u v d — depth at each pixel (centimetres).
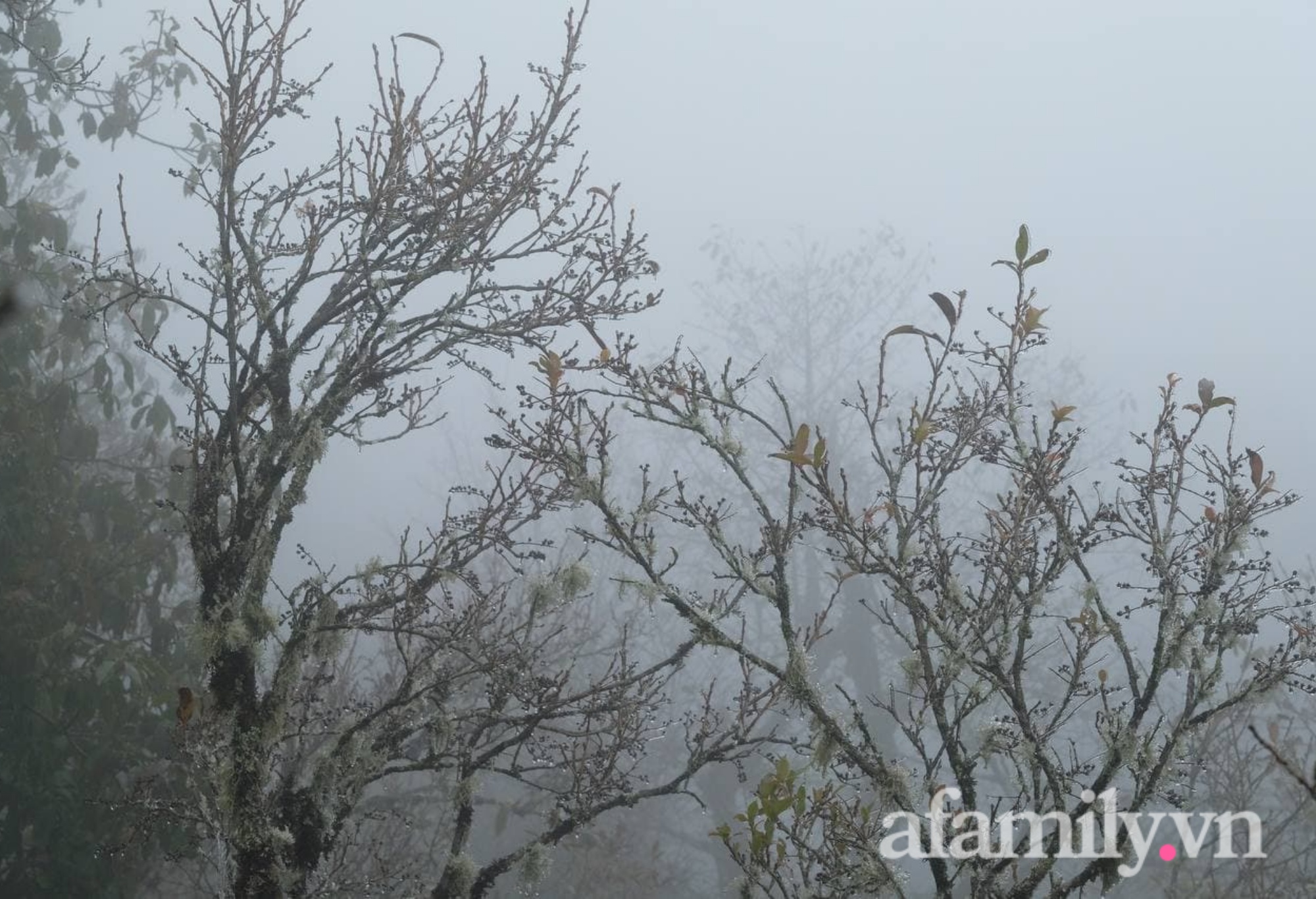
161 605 1133
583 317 695
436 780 1235
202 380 622
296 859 622
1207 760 999
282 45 662
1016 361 497
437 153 692
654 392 501
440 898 652
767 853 439
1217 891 1058
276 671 625
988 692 498
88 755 980
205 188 645
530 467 670
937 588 488
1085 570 471
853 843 461
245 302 657
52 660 981
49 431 1084
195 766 627
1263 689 445
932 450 500
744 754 629
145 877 1102
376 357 668
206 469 614
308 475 647
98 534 1110
